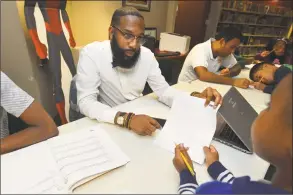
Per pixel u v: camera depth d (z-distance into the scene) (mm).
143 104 1229
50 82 1547
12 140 749
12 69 1105
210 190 536
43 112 830
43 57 1381
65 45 1575
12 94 750
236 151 860
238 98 946
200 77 1765
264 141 469
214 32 3979
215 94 913
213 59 1955
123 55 1185
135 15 1118
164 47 3078
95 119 1012
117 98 1368
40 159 706
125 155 772
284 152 448
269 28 4438
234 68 2047
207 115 831
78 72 1226
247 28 4352
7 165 667
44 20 1404
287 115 424
